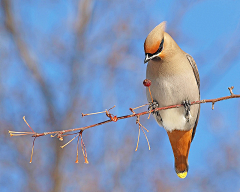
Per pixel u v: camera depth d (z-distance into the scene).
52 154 15.08
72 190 14.45
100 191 14.23
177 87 10.00
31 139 15.16
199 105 10.88
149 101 10.37
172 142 10.83
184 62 10.12
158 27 9.81
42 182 14.64
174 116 10.34
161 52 9.70
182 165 10.88
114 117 7.75
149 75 10.16
